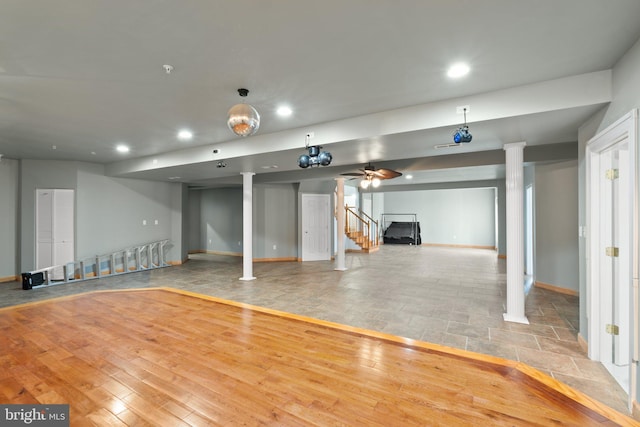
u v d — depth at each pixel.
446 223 13.23
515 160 3.88
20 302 4.89
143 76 2.72
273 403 2.16
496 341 3.21
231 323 3.75
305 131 4.23
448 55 2.37
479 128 3.33
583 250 3.09
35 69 2.57
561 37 2.11
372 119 3.69
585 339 3.01
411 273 7.05
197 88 2.97
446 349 3.01
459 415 2.03
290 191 9.27
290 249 9.26
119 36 2.11
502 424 1.94
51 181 6.61
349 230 11.29
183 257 8.84
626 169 2.72
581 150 3.15
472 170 7.31
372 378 2.48
